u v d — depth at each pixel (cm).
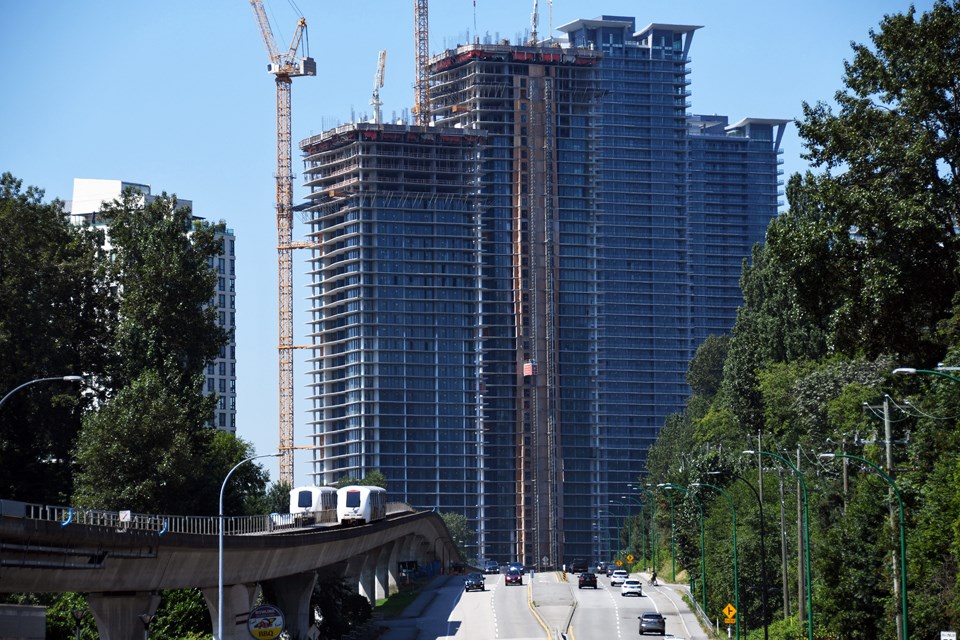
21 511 10256
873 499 13700
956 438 11731
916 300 12594
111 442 17912
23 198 19738
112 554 11225
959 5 12644
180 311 19900
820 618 14450
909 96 12594
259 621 10594
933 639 11956
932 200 12288
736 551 17488
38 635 10550
